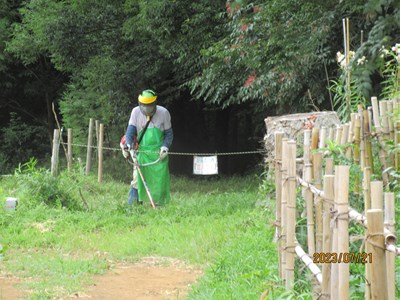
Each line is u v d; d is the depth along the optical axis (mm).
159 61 20594
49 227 11000
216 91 17703
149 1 18219
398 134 7918
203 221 11336
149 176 13156
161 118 13258
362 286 5203
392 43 12109
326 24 13445
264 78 14891
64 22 20547
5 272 8234
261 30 14727
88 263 8516
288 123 9172
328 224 5039
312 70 14805
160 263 8820
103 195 15461
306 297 5672
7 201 11977
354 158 7852
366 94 10469
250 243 8422
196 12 18234
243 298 6273
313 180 5746
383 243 3844
